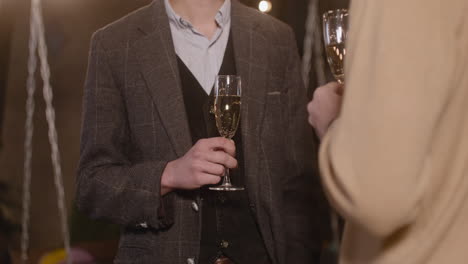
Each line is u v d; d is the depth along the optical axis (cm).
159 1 184
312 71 419
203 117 174
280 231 171
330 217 270
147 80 172
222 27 184
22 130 614
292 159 183
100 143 172
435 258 81
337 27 137
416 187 72
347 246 93
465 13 76
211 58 182
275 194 173
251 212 172
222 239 169
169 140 170
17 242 566
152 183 162
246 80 177
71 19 613
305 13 448
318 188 183
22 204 589
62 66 618
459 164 81
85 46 620
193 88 176
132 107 174
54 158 614
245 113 174
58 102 619
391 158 70
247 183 170
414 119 70
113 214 167
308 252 175
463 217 81
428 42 72
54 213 607
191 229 167
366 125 72
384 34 73
